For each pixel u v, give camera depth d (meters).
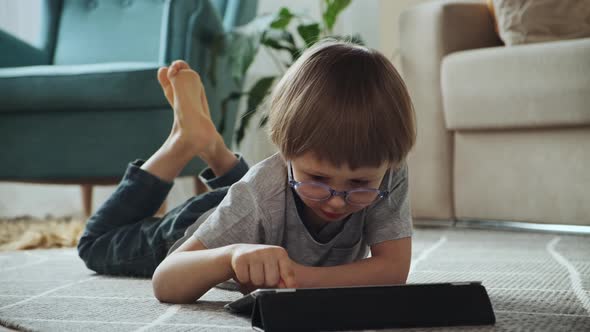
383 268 0.89
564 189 1.88
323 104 0.75
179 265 0.86
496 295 0.97
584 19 2.05
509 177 2.00
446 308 0.74
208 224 0.89
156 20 2.67
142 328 0.76
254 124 3.31
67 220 2.60
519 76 1.90
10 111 2.24
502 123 1.96
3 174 2.29
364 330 0.69
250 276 0.76
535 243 1.68
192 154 1.23
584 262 1.32
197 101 1.23
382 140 0.75
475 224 2.11
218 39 2.35
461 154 2.11
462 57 2.04
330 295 0.70
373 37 3.21
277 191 0.88
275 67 3.43
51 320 0.82
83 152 2.22
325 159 0.75
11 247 1.80
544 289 1.01
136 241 1.19
